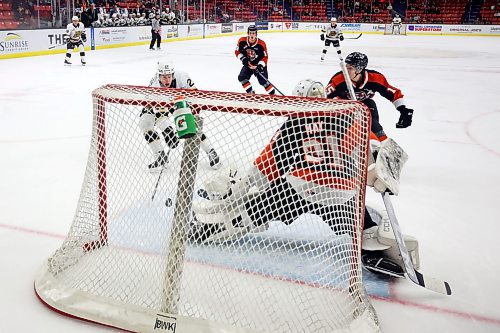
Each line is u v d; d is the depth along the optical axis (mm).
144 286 2154
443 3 29281
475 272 2580
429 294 2334
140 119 2627
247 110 2025
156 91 2242
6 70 10500
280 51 17109
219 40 21797
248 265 2293
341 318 1974
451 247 2885
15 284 2328
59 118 6227
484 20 28641
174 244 2014
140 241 2354
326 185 2178
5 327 2008
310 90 2580
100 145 2391
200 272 2232
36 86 8656
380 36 26141
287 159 2209
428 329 2076
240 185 2285
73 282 2205
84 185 2438
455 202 3645
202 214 2320
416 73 11719
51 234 2924
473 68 12836
